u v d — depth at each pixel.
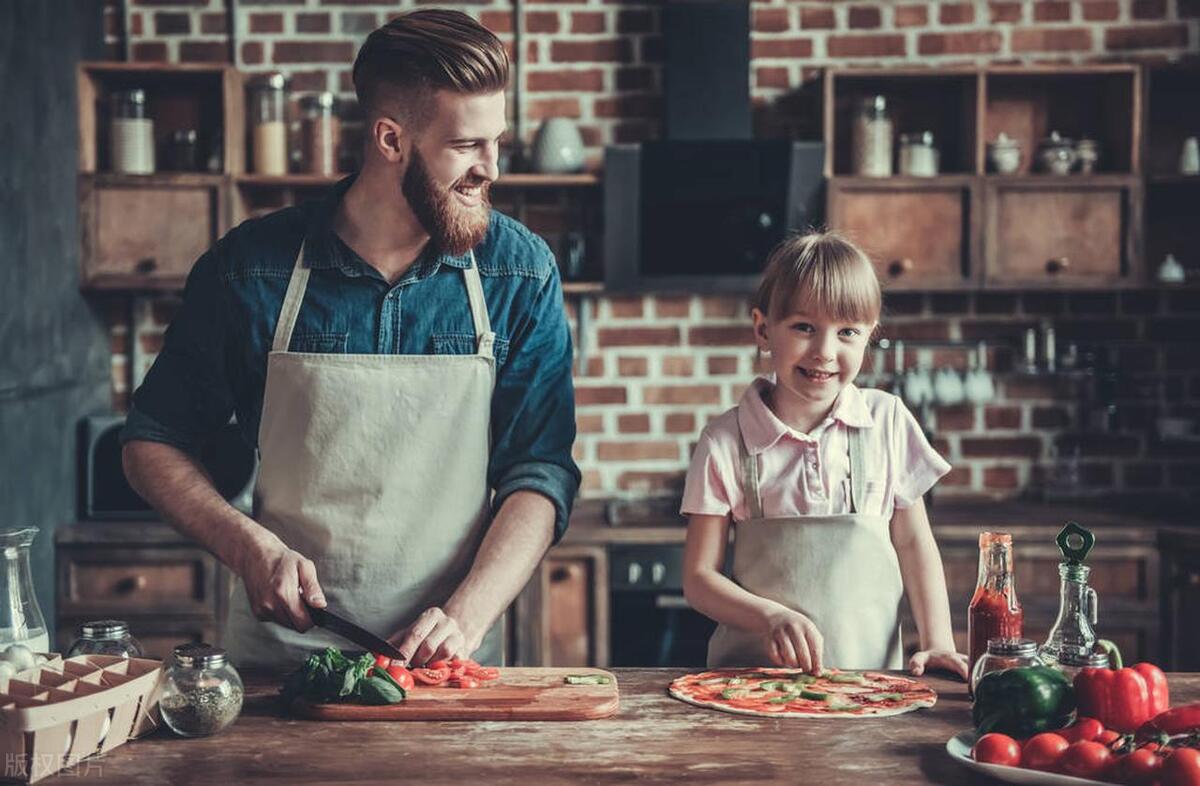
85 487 3.41
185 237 3.48
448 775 1.25
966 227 3.45
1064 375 3.77
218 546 1.66
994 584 1.56
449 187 1.67
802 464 1.95
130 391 3.80
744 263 3.46
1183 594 3.19
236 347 1.82
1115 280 3.46
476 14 3.75
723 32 3.52
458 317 1.82
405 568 1.80
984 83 3.47
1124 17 3.70
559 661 3.27
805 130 3.75
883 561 1.90
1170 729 1.25
